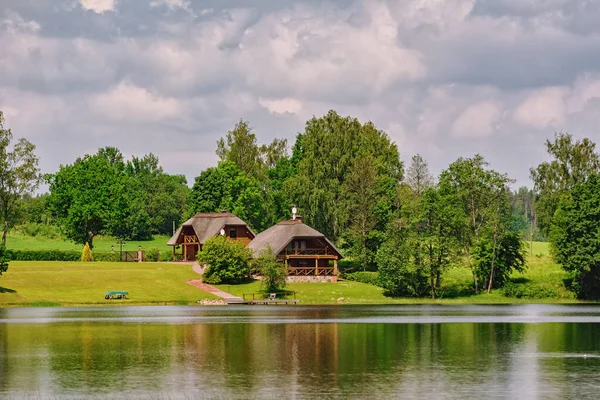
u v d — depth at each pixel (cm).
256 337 6781
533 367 5281
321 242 13100
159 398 4316
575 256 11888
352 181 14362
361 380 4809
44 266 12556
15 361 5469
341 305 11119
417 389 4550
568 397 4359
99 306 10369
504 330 7431
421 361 5512
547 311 9956
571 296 12375
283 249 13000
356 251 13938
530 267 13912
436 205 12225
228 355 5750
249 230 14512
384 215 14375
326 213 14225
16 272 11700
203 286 12069
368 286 12644
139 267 13100
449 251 11938
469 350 6053
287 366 5288
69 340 6538
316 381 4772
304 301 11550
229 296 11475
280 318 8594
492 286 12694
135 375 4950
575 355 5806
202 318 8562
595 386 4653
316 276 12950
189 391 4484
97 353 5831
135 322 8038
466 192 13150
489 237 12481
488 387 4619
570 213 12144
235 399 4297
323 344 6338
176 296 11319
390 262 11819
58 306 10250
